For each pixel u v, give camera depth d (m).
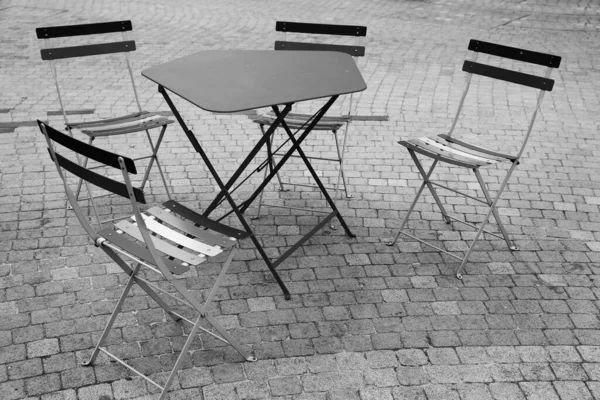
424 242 4.51
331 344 3.69
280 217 5.01
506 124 6.96
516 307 4.07
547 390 3.41
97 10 11.55
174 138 6.34
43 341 3.63
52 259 4.36
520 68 8.94
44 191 5.23
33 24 10.44
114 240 3.40
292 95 3.89
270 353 3.60
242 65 4.45
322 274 4.33
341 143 6.36
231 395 3.30
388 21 11.54
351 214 5.09
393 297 4.13
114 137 6.32
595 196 5.52
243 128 6.64
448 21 11.69
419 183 5.62
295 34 10.36
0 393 3.26
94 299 3.99
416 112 7.21
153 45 9.48
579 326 3.92
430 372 3.50
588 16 12.36
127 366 3.31
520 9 12.88
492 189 5.56
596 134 6.79
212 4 12.41
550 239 4.86
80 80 7.92
